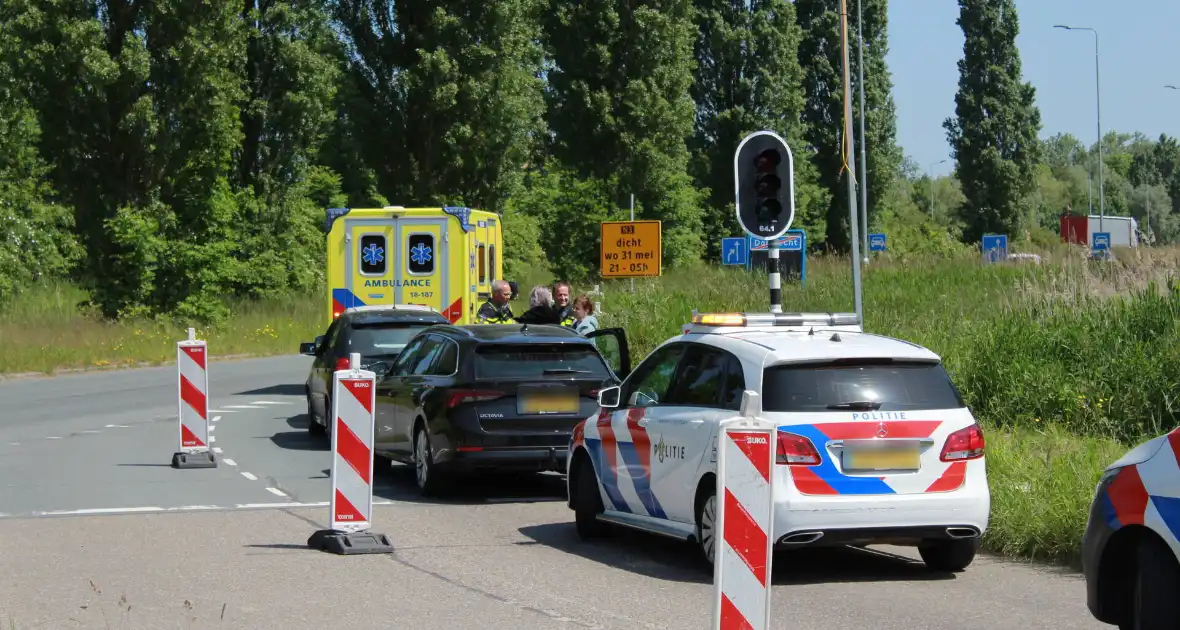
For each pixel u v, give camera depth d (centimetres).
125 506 3375
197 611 2222
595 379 3619
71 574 2525
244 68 12888
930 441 2422
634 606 2277
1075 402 4044
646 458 2720
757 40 17688
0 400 6600
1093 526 1822
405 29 14438
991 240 9781
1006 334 4522
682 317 6556
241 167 13825
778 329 2720
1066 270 5297
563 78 15438
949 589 2452
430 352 3862
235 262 12100
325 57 13912
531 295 4941
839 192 19438
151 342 10138
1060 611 2256
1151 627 1719
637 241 7262
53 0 11494
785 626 2141
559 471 3619
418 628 2108
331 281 6391
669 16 15438
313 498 3531
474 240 6488
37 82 11675
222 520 3175
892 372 2481
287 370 8681
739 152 3659
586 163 15438
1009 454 3350
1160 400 3975
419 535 3036
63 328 10106
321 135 14275
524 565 2666
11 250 12369
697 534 2553
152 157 11956
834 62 19600
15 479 3862
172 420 5616
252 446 4722
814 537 2367
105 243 11762
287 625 2123
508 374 3572
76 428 5297
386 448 4034
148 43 11975
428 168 14400
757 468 1639
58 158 11931
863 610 2266
